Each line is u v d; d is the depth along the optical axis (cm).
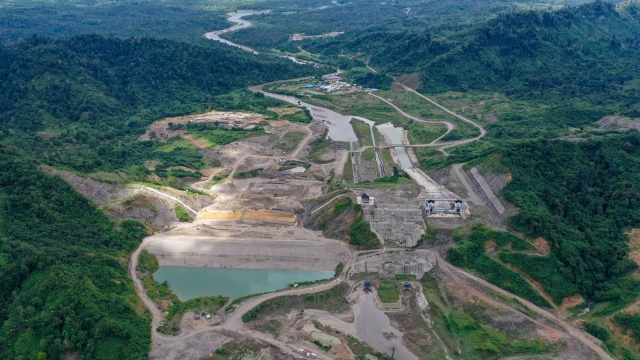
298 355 10500
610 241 13175
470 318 11544
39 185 13950
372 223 14512
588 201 14325
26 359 9825
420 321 11650
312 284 12825
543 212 13800
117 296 11438
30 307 10525
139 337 10606
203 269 13700
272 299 12144
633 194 14250
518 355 10606
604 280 12294
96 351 10031
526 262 12588
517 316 11425
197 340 10788
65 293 10656
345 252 13975
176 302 12175
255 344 10756
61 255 11938
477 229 13725
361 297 12444
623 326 10944
